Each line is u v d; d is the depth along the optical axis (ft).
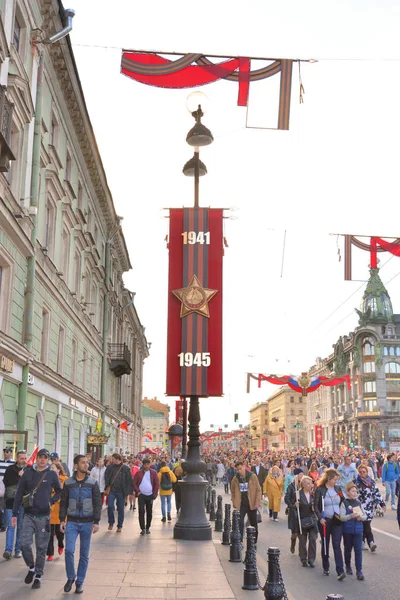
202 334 44.86
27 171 55.77
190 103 47.11
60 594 24.57
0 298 50.78
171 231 46.52
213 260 46.03
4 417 50.75
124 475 48.52
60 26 63.00
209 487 72.28
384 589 28.73
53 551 33.09
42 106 61.77
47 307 65.72
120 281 143.23
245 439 552.82
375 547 39.24
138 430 211.61
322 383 137.69
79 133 81.56
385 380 271.69
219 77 37.93
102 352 113.80
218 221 46.57
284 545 43.47
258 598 24.79
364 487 39.83
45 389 65.72
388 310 280.31
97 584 26.66
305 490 35.96
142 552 36.11
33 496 26.25
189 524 42.32
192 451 44.14
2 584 26.27
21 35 55.36
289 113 38.37
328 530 32.01
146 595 24.84
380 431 265.75
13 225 49.29
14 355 50.75
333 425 317.42
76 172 83.82
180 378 44.39
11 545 32.53
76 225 83.10
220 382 44.37
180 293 45.39
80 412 91.50
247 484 42.19
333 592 28.07
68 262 78.07
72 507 25.38
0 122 40.50
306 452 149.18
